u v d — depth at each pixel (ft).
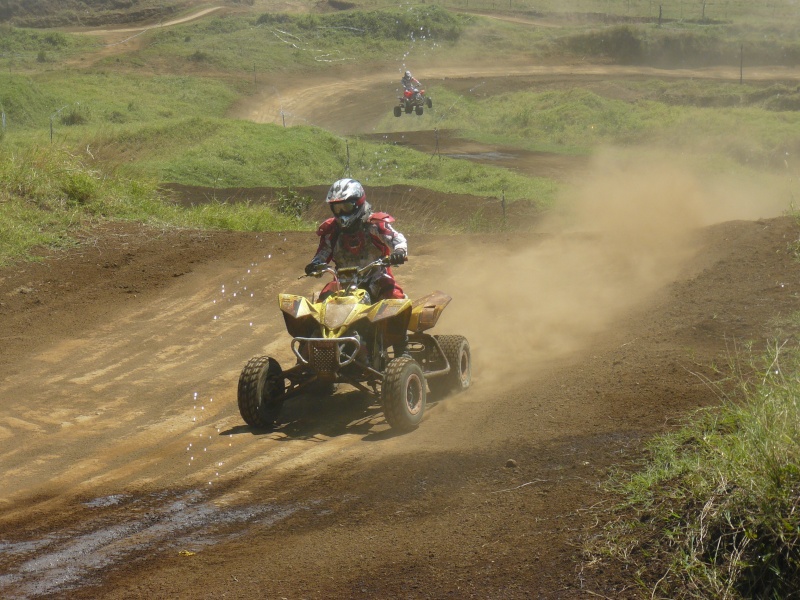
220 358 38.55
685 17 319.27
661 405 26.16
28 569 19.88
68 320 43.78
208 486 24.79
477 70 269.23
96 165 71.72
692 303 38.99
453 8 334.65
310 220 81.35
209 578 18.76
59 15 329.52
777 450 17.53
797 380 21.75
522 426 26.78
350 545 19.83
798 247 43.98
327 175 119.44
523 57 279.90
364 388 30.40
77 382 35.76
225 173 110.93
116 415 31.96
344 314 29.12
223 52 268.82
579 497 20.42
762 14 324.80
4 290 47.03
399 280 50.06
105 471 26.48
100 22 327.47
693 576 16.01
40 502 24.25
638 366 30.50
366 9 323.78
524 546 18.51
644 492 19.51
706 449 20.38
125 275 50.24
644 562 16.98
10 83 170.81
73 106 175.22
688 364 29.68
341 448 27.32
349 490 23.50
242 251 55.21
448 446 26.13
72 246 54.03
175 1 343.05
